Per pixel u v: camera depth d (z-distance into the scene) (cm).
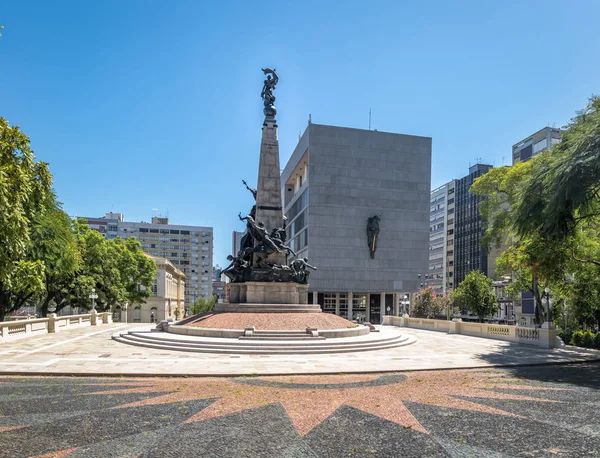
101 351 2222
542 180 2194
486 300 5891
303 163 7850
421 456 802
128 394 1278
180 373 1616
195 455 796
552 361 2083
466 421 1019
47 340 2759
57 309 4891
